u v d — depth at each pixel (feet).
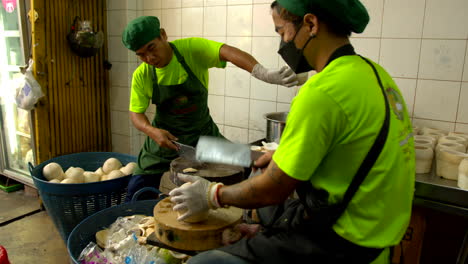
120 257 4.90
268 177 3.03
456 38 5.71
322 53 3.24
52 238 7.74
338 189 3.01
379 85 3.08
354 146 2.91
